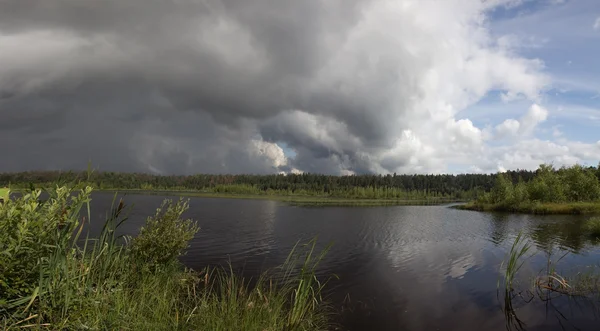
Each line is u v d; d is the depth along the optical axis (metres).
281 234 31.28
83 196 6.15
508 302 12.30
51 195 5.81
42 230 5.30
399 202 121.06
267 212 60.59
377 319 10.78
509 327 10.25
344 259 20.09
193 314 7.32
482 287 14.30
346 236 30.50
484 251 22.42
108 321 5.87
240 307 8.12
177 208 11.07
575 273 15.38
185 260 18.81
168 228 10.51
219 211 61.06
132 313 6.39
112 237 8.12
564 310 11.32
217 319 7.12
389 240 28.12
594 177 59.53
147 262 9.80
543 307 11.66
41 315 5.04
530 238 26.02
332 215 56.00
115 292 6.64
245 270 16.64
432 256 21.06
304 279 8.90
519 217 45.47
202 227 35.94
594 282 13.73
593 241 24.00
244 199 124.69
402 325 10.37
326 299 12.60
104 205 62.16
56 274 5.50
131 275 8.56
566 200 57.59
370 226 39.00
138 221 35.03
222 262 18.45
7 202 5.23
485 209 64.62
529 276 15.43
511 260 13.05
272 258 19.92
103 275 7.22
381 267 18.03
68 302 5.30
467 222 42.38
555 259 18.56
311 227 37.69
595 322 10.41
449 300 12.70
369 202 114.88
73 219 5.82
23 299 4.86
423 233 32.53
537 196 58.44
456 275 16.34
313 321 9.88
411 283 14.97
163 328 6.40
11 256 4.83
